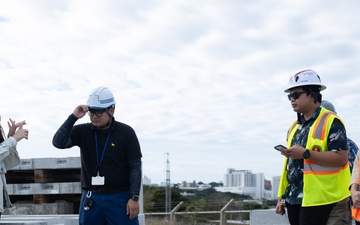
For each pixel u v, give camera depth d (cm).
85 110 543
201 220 2156
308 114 528
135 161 555
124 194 559
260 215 1014
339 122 512
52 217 820
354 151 649
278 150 507
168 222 1812
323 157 498
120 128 559
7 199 583
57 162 1012
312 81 518
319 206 505
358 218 533
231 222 1895
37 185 1017
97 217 559
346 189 518
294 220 539
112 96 554
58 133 544
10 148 561
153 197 3062
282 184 552
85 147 561
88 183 560
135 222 562
